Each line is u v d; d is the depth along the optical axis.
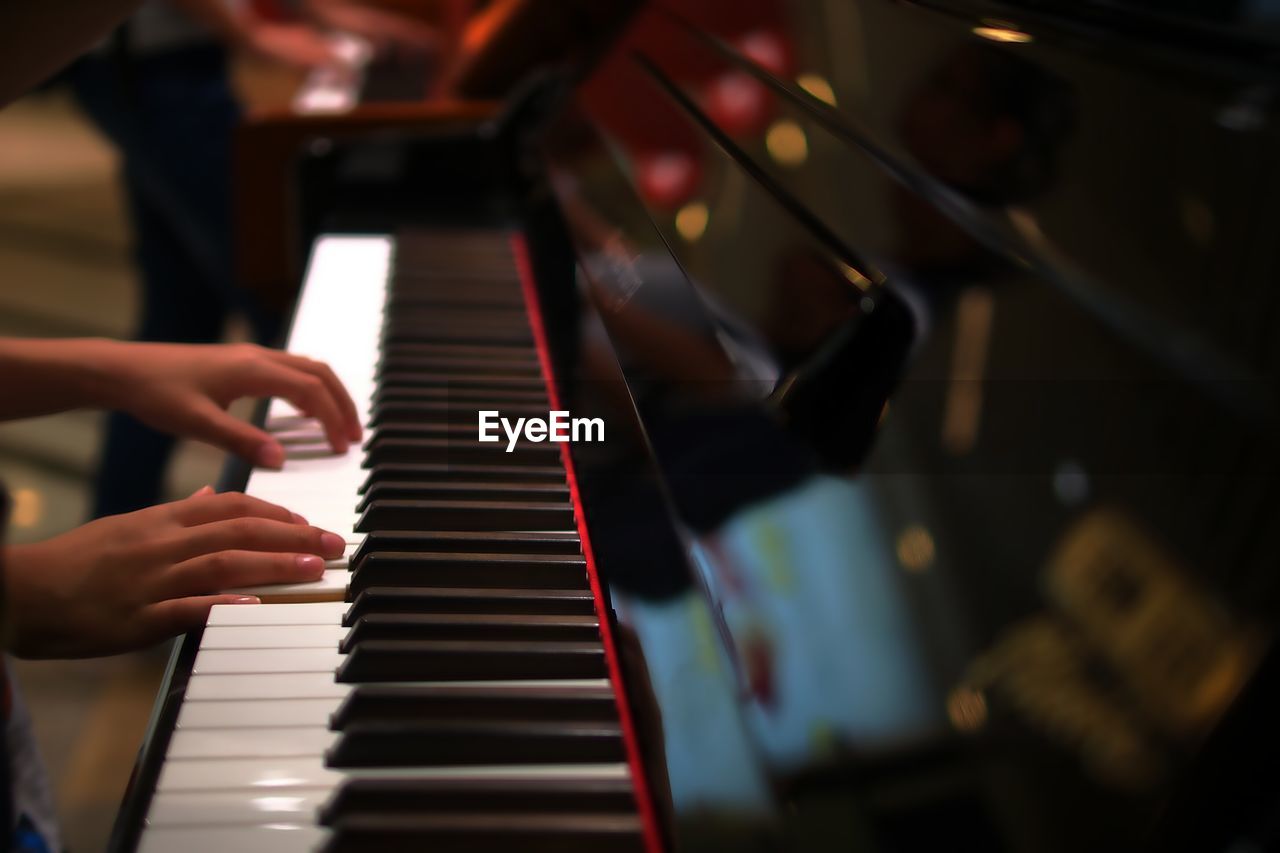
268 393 0.88
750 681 0.65
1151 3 0.67
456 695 0.66
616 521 0.76
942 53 0.74
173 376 0.87
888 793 0.60
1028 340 0.63
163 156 1.77
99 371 0.87
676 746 0.65
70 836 1.21
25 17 0.69
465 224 1.21
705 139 0.90
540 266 1.06
